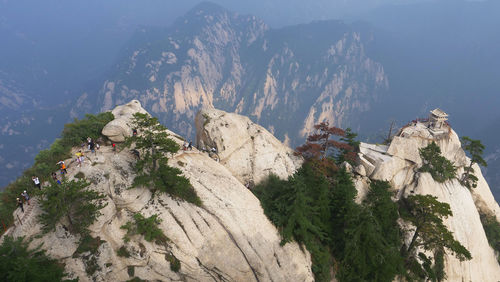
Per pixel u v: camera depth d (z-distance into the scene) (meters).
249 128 51.91
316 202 42.69
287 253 37.19
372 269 40.22
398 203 56.59
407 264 48.78
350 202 42.41
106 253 27.36
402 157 58.31
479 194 68.38
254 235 35.16
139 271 28.42
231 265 32.34
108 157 33.03
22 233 25.50
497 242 66.69
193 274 30.31
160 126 32.97
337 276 41.00
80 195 27.11
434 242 46.56
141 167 31.03
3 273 21.84
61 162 30.28
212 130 47.03
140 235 29.03
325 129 51.91
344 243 41.84
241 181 46.31
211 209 33.94
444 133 63.19
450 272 52.94
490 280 58.06
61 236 26.55
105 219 28.42
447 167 60.41
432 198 47.16
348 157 56.25
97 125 37.69
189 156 39.97
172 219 30.86
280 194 42.16
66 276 25.44
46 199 26.91
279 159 50.59
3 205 27.83
